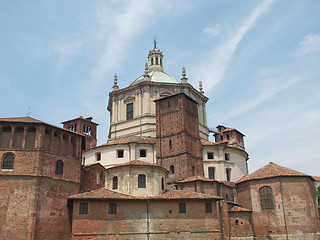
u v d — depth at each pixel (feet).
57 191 180.45
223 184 221.66
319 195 271.08
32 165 175.11
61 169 187.52
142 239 176.65
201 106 307.17
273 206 216.95
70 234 181.37
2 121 179.63
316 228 210.59
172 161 231.71
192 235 183.62
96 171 219.00
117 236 174.09
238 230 209.05
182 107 239.91
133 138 253.65
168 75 313.94
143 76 310.86
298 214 210.38
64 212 181.16
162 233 180.14
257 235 216.95
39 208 169.27
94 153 249.34
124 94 298.35
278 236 210.18
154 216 182.29
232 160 253.65
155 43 344.49
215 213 190.80
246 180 231.91
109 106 318.24
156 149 241.55
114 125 293.02
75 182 191.93
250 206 226.17
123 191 189.78
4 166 174.19
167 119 245.65
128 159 237.86
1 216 163.63
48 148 185.06
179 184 217.77
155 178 195.62
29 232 162.40
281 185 217.77
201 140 265.34
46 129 187.83
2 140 180.24
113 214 177.68
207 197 189.57
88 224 172.45
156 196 187.62
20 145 180.24
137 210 181.57
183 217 185.57
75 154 198.29
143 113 279.28
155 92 286.05
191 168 229.86
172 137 237.86
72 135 200.23
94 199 175.94
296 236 206.59
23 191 169.37
